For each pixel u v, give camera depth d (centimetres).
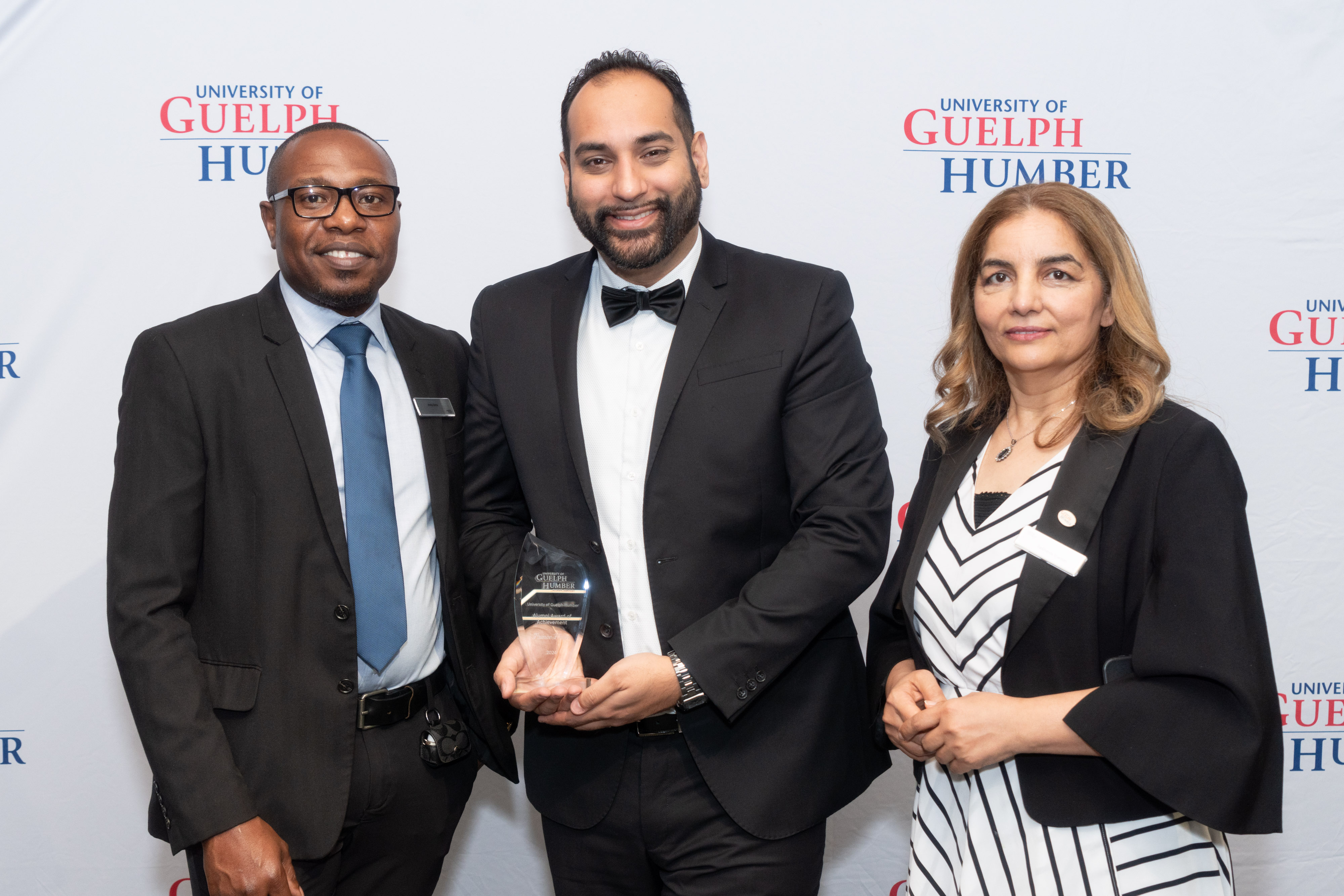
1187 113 212
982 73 212
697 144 159
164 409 144
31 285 208
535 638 140
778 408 146
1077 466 124
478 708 162
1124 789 118
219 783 135
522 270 213
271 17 207
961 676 132
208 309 157
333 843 142
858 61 212
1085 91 212
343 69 208
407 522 158
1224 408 216
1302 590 218
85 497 211
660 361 152
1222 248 214
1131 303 126
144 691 136
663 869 152
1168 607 114
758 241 215
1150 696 113
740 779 145
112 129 207
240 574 146
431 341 175
